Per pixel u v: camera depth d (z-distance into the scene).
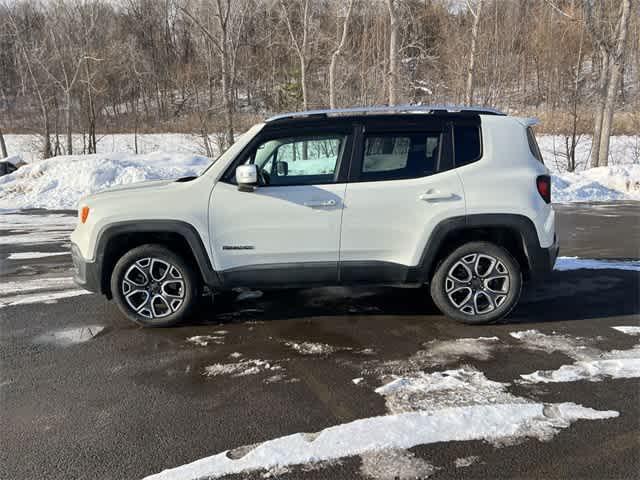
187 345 3.87
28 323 4.40
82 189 13.89
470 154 4.13
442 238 4.06
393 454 2.47
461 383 3.16
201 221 4.04
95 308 4.79
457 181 4.06
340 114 4.15
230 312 4.58
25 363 3.60
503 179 4.07
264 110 35.28
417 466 2.38
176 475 2.35
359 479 2.29
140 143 32.09
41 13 31.19
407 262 4.13
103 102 36.62
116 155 18.12
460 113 4.21
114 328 4.25
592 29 16.89
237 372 3.39
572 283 5.32
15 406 3.00
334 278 4.20
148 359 3.63
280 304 4.79
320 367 3.44
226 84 19.28
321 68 30.34
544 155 24.86
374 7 24.55
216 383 3.24
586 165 22.50
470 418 2.76
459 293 4.25
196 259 4.07
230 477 2.33
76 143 31.94
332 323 4.27
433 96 24.12
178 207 4.03
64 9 26.69
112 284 4.14
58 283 5.66
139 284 4.19
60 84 25.02
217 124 23.92
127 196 4.10
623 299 4.76
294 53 28.47
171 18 46.00
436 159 4.12
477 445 2.53
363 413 2.84
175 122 37.34
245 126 27.28
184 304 4.19
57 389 3.20
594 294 4.94
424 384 3.16
